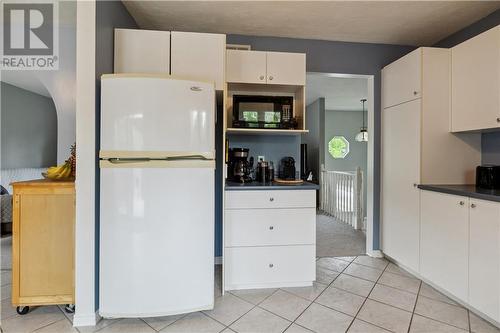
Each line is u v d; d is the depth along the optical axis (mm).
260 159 2861
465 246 1932
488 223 1762
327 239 3723
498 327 1722
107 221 1725
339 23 2584
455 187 2191
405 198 2586
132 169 1731
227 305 2016
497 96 1993
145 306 1760
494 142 2359
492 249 1736
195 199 1825
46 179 2035
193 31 2725
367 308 1970
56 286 1865
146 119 1738
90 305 1759
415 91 2451
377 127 3016
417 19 2500
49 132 5414
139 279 1752
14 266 1843
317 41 2930
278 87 2617
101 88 1722
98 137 1802
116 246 1731
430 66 2406
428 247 2289
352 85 4738
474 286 1861
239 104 2447
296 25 2621
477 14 2418
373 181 3023
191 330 1722
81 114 1742
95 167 1767
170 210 1777
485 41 2080
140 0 2199
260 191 2217
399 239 2674
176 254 1795
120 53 2035
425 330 1709
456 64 2359
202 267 1857
